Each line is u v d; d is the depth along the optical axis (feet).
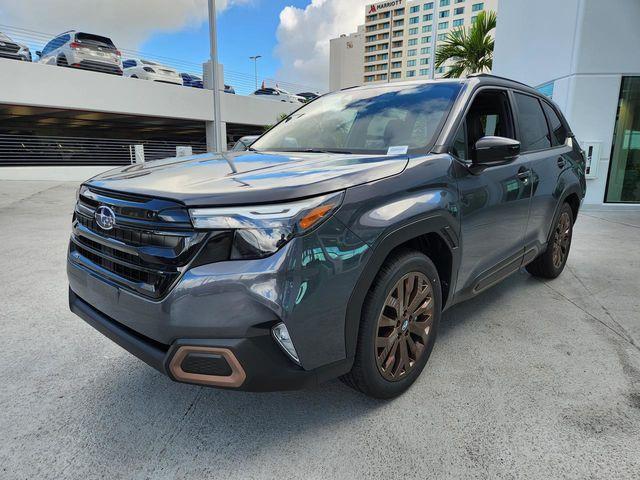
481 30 53.26
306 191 5.63
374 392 7.06
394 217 6.46
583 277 14.37
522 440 6.55
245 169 6.89
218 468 6.03
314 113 10.67
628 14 26.68
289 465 6.08
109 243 6.31
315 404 7.45
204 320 5.37
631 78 27.76
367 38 380.17
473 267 8.86
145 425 6.93
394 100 9.56
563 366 8.68
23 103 47.80
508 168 9.70
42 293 12.66
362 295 6.19
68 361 8.87
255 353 5.40
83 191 7.23
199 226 5.38
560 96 29.55
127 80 55.98
